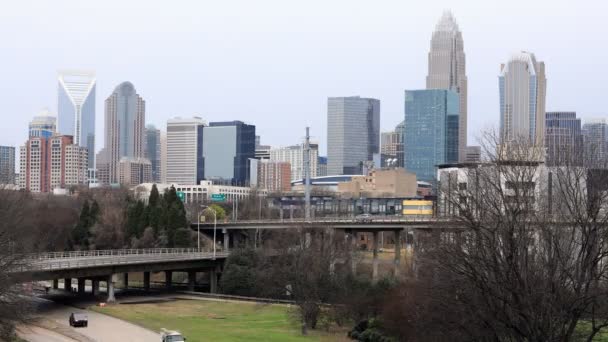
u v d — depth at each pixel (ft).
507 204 230.07
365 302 398.62
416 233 504.84
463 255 226.79
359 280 476.54
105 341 376.07
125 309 518.37
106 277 590.55
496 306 220.84
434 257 246.88
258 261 627.87
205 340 372.99
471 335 237.45
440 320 248.73
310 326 409.49
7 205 437.58
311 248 511.40
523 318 221.87
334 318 416.46
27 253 402.11
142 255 622.13
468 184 322.34
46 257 560.20
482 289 220.64
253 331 408.26
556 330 221.25
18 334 381.60
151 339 384.06
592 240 222.07
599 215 245.65
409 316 311.88
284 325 433.89
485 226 230.68
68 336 386.93
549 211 246.88
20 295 401.90
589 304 232.12
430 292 253.85
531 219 239.09
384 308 359.66
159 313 496.23
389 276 499.92
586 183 265.54
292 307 474.90
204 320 459.73
